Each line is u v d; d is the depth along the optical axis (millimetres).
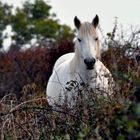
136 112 10750
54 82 21375
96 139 12477
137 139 11383
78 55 19859
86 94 15648
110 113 12711
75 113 14844
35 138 14492
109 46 19172
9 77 32969
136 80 14172
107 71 20016
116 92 14602
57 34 60000
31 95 19781
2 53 40344
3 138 14242
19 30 61562
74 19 21016
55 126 14578
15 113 15391
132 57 18375
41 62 33406
